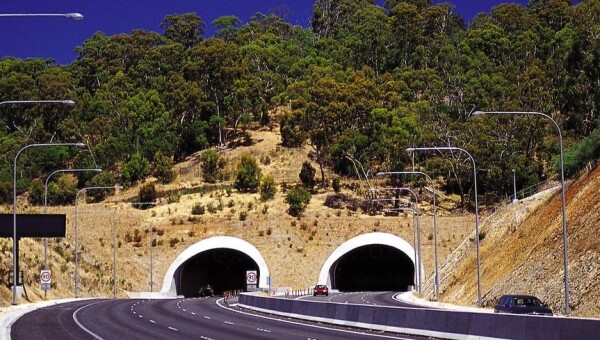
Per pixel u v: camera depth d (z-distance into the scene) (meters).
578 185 72.81
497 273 75.00
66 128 153.12
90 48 186.25
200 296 123.50
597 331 25.98
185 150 159.62
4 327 44.66
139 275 121.38
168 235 127.44
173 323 48.47
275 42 192.00
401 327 40.03
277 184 144.50
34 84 161.38
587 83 107.31
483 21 199.50
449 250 123.38
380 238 124.44
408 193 138.62
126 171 146.50
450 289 86.25
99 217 131.25
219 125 158.00
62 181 143.00
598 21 106.25
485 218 105.31
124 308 65.62
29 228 79.94
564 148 108.81
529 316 30.06
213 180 146.62
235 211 132.75
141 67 174.75
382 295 107.06
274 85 171.25
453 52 169.25
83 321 49.78
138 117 158.00
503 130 130.62
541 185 98.62
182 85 160.25
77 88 169.25
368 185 138.12
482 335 33.16
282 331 41.84
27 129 158.38
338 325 46.53
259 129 164.50
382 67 179.25
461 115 146.00
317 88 142.25
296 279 122.62
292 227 128.75
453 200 137.12
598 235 59.91
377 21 184.12
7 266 82.75
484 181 132.25
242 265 138.38
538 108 127.38
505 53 170.50
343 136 138.25
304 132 143.12
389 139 137.62
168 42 192.62
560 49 130.38
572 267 59.00
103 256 121.75
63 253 105.38
